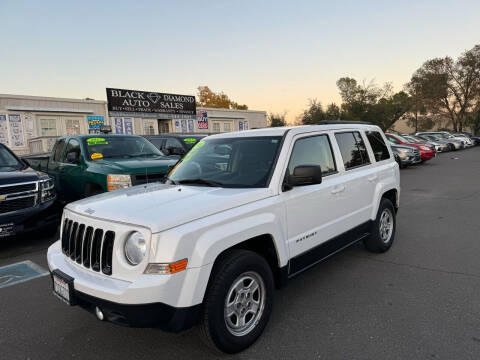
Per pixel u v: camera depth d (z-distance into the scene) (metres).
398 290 3.81
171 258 2.34
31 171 6.22
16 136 20.97
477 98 49.19
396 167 5.17
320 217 3.59
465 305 3.42
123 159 7.09
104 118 24.23
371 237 4.72
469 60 47.84
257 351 2.79
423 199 9.13
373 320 3.20
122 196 3.12
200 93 50.66
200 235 2.49
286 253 3.14
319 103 45.06
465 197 9.12
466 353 2.66
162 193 3.10
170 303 2.35
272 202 3.04
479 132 57.91
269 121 41.97
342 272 4.36
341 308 3.45
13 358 2.84
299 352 2.76
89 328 3.26
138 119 25.70
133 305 2.29
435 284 3.93
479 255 4.81
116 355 2.83
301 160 3.52
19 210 5.52
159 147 11.68
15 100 20.83
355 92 51.19
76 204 3.09
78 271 2.73
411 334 2.95
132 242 2.45
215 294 2.54
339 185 3.86
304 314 3.36
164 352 2.84
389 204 5.01
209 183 3.35
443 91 49.62
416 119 64.00
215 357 2.74
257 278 2.89
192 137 11.66
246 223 2.77
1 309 3.70
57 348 2.96
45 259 5.27
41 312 3.61
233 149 3.66
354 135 4.47
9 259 5.32
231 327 2.72
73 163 7.36
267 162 3.32
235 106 56.44
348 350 2.76
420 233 5.97
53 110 21.98
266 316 2.95
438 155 25.91
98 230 2.65
